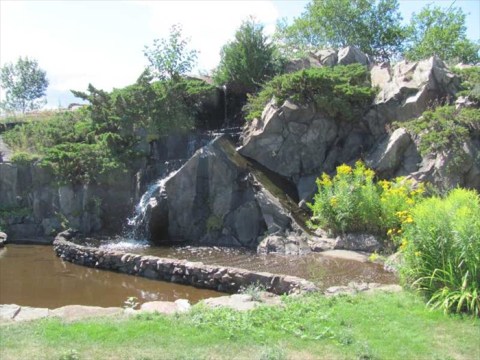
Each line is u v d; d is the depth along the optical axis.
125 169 17.52
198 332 5.88
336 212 13.45
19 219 18.39
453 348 5.46
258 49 21.02
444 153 14.01
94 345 5.46
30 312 6.96
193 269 10.81
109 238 16.19
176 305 7.33
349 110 16.30
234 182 15.38
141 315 6.54
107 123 19.20
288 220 14.08
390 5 40.91
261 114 17.22
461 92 15.70
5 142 21.19
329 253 12.58
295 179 16.28
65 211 17.67
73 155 17.69
